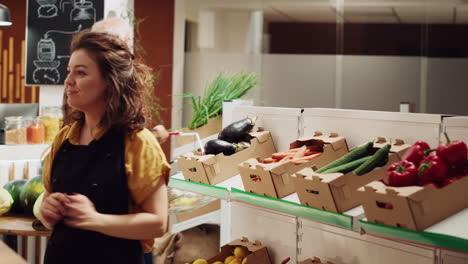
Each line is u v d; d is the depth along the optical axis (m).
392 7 5.30
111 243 1.76
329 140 2.31
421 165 1.69
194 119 3.75
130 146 1.76
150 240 1.87
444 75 5.16
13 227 2.96
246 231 2.89
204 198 3.18
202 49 5.87
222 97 3.75
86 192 1.76
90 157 1.78
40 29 4.59
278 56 5.72
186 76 5.92
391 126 2.18
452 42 5.11
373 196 1.68
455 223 1.63
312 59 5.62
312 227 2.49
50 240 1.83
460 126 1.95
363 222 1.74
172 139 4.08
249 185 2.27
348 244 2.32
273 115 2.75
